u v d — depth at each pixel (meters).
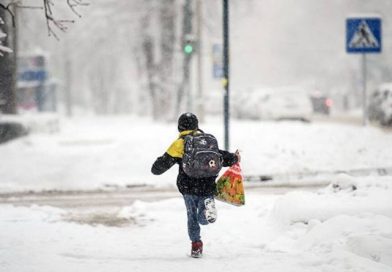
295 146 46.50
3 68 59.59
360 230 20.25
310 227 22.05
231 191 20.41
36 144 55.34
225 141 37.75
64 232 24.00
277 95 78.62
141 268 17.95
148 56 83.00
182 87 79.50
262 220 25.78
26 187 38.00
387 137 48.66
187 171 19.33
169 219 26.98
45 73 94.94
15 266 17.95
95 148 50.66
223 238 22.97
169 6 79.81
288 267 17.84
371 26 47.00
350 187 25.89
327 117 98.25
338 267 17.44
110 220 27.09
